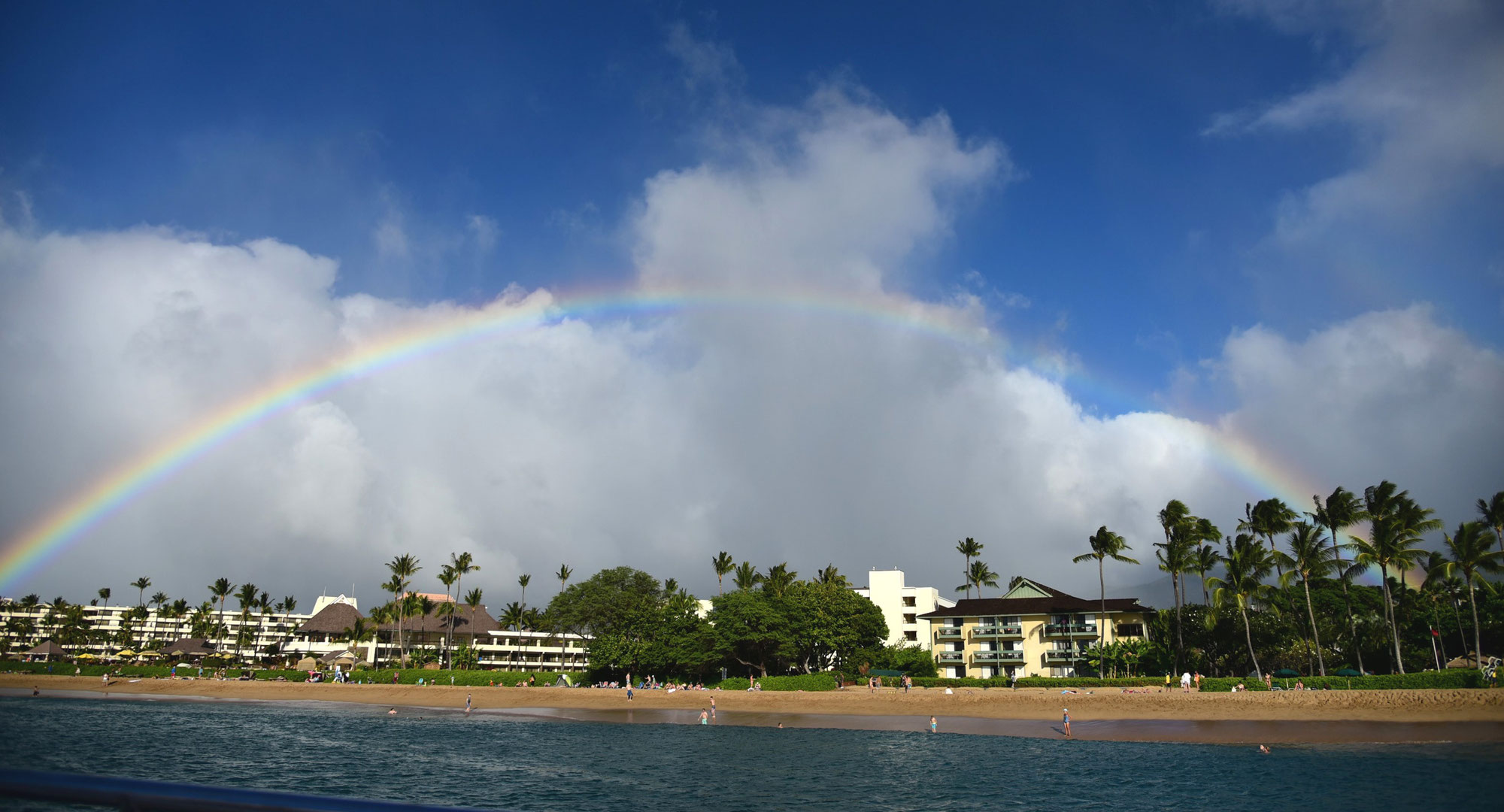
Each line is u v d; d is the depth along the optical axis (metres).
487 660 189.38
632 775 56.66
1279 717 76.06
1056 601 137.75
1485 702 71.44
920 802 47.62
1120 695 88.00
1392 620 88.38
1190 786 50.41
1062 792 49.88
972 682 111.06
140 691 133.75
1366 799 44.84
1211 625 107.00
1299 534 99.56
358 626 182.00
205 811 4.57
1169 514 114.38
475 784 53.16
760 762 62.22
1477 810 41.62
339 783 52.94
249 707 108.50
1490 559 86.31
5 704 103.69
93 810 4.64
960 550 188.00
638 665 119.50
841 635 118.25
